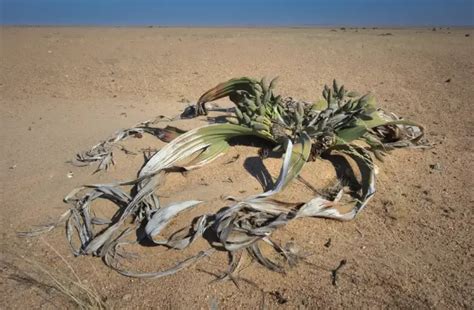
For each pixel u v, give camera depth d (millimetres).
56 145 3584
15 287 2164
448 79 6133
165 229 2408
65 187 2902
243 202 2283
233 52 9227
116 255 2303
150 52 9414
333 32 14258
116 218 2562
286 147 2680
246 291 2094
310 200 2504
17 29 16969
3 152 3496
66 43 11156
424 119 4387
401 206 2668
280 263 2232
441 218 2574
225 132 2939
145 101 5195
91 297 2041
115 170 3021
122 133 3451
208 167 2881
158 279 2174
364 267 2203
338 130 2863
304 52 9094
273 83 3031
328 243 2355
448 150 3469
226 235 2180
